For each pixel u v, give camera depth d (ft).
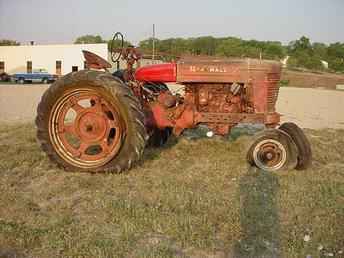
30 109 44.55
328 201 13.76
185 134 25.88
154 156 19.83
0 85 109.81
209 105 19.13
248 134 27.04
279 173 17.07
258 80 18.47
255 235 11.19
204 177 16.38
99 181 15.71
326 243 10.82
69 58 145.48
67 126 17.19
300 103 61.93
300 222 12.07
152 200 13.57
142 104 19.06
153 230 11.45
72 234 11.09
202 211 12.60
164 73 18.95
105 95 16.47
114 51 20.51
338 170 18.20
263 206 13.21
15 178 15.83
